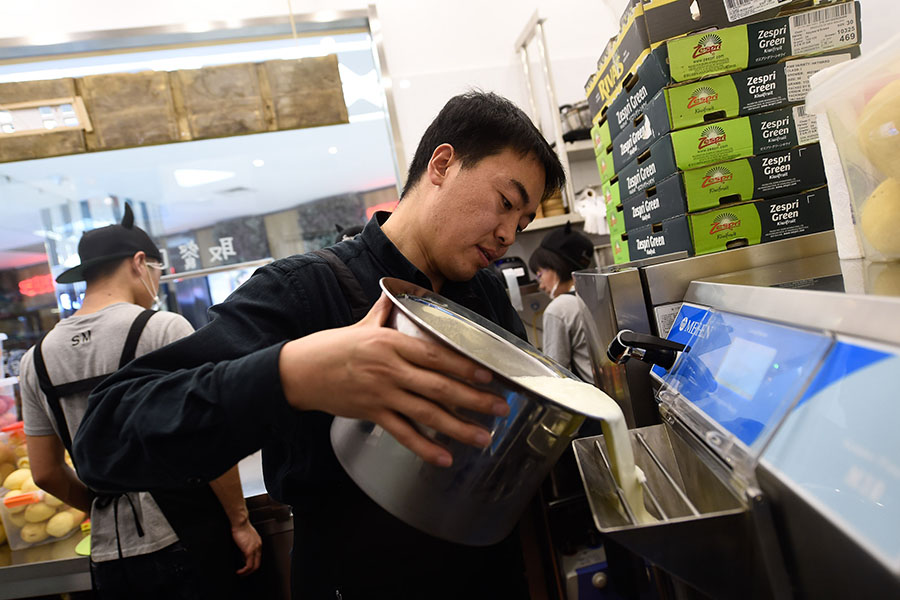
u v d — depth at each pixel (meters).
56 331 1.24
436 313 0.64
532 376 0.61
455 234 0.75
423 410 0.45
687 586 0.58
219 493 1.30
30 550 1.45
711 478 0.53
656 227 1.08
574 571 0.96
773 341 0.51
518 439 0.47
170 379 0.54
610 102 1.21
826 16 0.90
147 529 1.22
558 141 2.38
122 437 0.54
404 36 2.52
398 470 0.51
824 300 0.45
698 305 0.78
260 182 2.44
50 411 1.26
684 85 0.91
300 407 0.49
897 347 0.36
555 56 2.62
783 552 0.41
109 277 1.34
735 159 0.93
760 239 0.94
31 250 2.26
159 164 2.33
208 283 2.41
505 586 0.81
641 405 0.87
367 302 0.77
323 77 2.00
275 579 1.53
